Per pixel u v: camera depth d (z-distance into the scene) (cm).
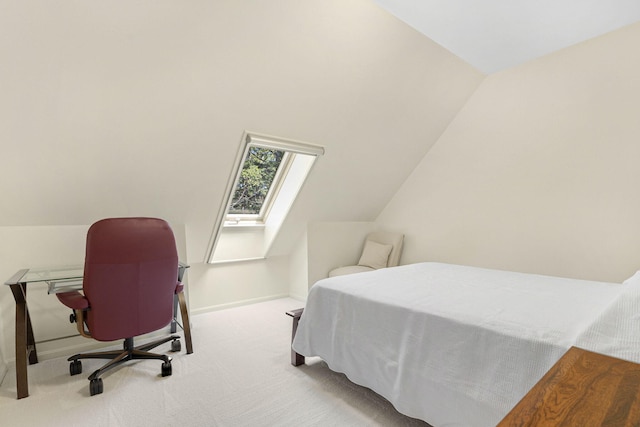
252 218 369
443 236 351
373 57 229
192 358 221
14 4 135
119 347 248
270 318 310
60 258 234
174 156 230
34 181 202
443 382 131
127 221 183
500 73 291
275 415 157
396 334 154
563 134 256
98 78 170
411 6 195
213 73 193
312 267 370
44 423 152
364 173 342
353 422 151
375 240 409
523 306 146
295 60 206
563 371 71
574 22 214
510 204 293
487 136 307
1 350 205
